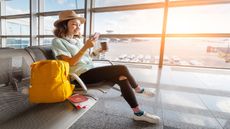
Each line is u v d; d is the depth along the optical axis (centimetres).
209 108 163
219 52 310
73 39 150
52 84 91
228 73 294
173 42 329
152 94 148
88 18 382
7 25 533
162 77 275
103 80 134
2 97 91
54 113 82
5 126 73
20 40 511
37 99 90
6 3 518
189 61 335
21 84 110
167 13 320
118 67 132
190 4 306
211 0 291
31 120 76
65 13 140
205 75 284
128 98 131
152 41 347
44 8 464
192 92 207
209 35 304
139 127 128
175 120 139
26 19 488
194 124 133
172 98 188
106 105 168
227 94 200
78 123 134
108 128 127
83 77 137
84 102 96
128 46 372
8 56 106
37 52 136
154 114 150
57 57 130
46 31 470
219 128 128
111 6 371
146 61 365
